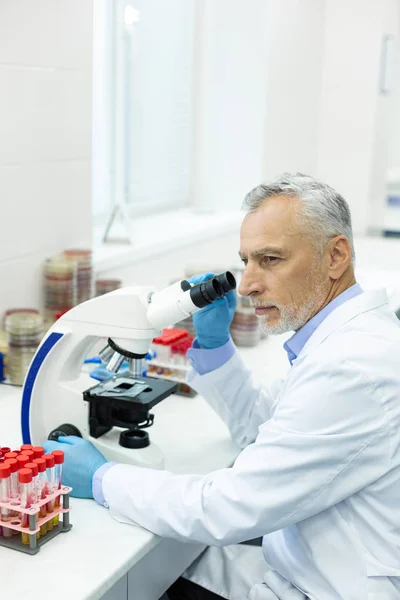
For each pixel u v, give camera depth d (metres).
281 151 3.77
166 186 3.57
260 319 1.36
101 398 1.40
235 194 3.70
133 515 1.25
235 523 1.18
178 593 1.48
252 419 1.62
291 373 1.29
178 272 3.06
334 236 1.28
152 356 1.91
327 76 4.07
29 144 2.13
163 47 3.35
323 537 1.23
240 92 3.56
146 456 1.40
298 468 1.16
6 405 1.79
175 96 3.52
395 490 1.18
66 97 2.26
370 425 1.15
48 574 1.10
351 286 1.34
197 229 3.23
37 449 1.22
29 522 1.16
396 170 4.79
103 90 2.88
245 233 1.31
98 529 1.24
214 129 3.68
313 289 1.30
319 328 1.30
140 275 2.76
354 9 3.91
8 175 2.06
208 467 1.50
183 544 1.48
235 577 1.47
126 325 1.37
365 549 1.20
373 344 1.20
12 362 1.93
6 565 1.12
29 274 2.20
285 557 1.32
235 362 1.63
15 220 2.11
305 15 3.73
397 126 5.02
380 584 1.18
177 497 1.23
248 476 1.18
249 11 3.45
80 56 2.30
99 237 2.84
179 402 1.87
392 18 4.04
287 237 1.27
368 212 4.19
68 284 2.24
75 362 1.46
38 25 2.10
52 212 2.27
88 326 1.40
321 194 1.28
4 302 2.11
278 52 3.52
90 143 2.42
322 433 1.15
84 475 1.33
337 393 1.16
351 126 4.07
